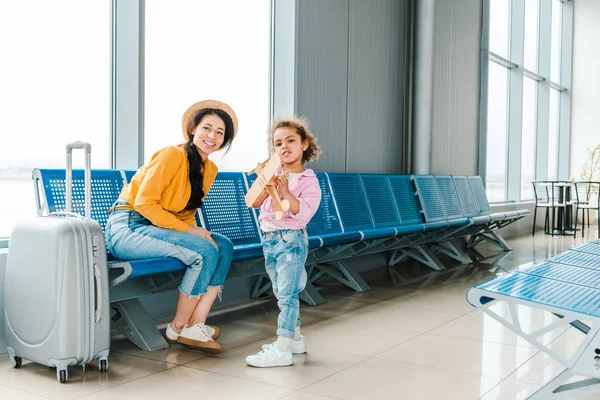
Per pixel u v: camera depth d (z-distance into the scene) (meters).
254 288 4.66
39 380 2.69
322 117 5.39
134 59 3.85
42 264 2.69
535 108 12.20
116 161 3.80
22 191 3.41
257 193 2.81
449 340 3.45
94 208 3.31
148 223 3.18
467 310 4.26
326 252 4.56
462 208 7.03
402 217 5.79
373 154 6.24
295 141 2.91
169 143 4.26
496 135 10.16
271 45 5.12
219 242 3.22
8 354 3.07
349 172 5.82
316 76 5.29
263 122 5.10
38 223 2.75
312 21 5.21
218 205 3.95
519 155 10.49
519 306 4.38
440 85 7.35
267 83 5.12
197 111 3.23
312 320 3.93
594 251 3.34
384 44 6.38
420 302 4.52
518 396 2.54
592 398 2.52
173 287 3.33
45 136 3.50
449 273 5.93
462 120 8.00
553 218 10.20
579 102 13.13
